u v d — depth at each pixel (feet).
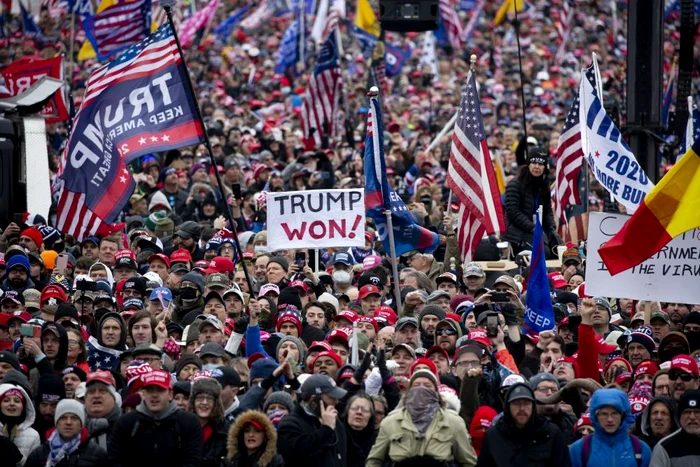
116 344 162.30
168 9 183.11
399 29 281.95
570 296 191.11
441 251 236.43
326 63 340.39
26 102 255.29
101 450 133.39
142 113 183.42
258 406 139.13
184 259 205.16
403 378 146.61
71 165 185.16
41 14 471.21
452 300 191.62
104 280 187.42
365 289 190.08
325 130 341.62
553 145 353.92
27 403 140.26
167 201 266.16
